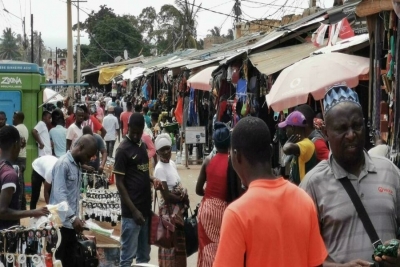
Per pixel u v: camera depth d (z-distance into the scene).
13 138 6.08
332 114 3.78
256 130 3.36
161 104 26.95
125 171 7.26
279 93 8.16
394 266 3.51
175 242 7.37
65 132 14.01
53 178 6.82
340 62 8.15
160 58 38.00
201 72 16.64
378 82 7.52
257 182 3.31
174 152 21.91
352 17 10.13
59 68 36.19
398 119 6.41
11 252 5.59
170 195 7.41
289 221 3.24
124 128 20.83
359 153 3.74
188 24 45.47
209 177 6.72
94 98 46.88
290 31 12.48
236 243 3.17
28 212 5.69
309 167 6.66
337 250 3.70
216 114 15.71
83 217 8.66
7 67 13.70
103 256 8.05
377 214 3.69
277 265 3.19
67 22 29.17
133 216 7.20
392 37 6.83
